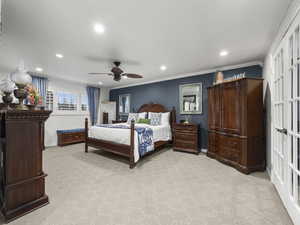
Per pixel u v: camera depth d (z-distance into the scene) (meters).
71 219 1.51
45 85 4.77
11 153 1.55
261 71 3.35
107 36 2.29
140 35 2.26
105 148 3.58
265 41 2.45
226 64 3.60
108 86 6.48
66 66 3.77
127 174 2.65
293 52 1.56
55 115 5.08
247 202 1.81
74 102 5.66
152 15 1.79
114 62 3.44
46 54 2.99
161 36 2.29
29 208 1.62
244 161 2.72
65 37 2.31
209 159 3.51
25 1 1.55
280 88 2.05
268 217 1.55
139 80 5.34
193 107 4.41
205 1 1.55
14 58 3.19
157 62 3.47
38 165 1.75
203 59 3.28
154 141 3.78
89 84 6.04
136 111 5.90
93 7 1.65
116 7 1.65
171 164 3.17
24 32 2.17
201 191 2.07
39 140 1.77
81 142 5.54
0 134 1.64
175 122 4.75
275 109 2.25
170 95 4.94
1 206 1.57
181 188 2.15
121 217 1.55
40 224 1.44
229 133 3.07
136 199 1.88
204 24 1.97
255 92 2.78
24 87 1.72
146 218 1.53
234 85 2.96
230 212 1.63
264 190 2.10
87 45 2.60
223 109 3.22
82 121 5.88
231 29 2.10
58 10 1.69
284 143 1.83
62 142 4.90
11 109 1.60
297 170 1.49
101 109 6.55
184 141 4.14
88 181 2.37
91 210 1.66
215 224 1.45
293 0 1.52
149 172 2.74
